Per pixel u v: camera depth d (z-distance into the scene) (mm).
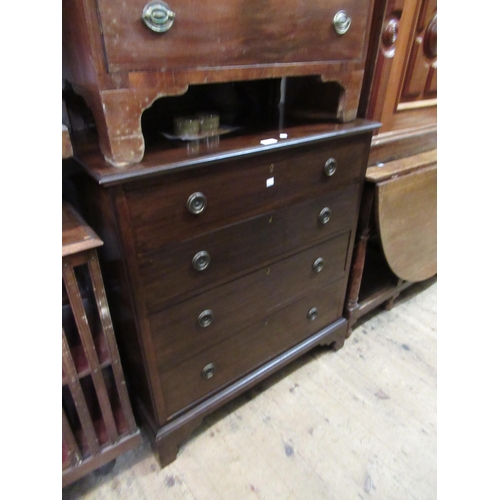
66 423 904
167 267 845
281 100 1278
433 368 1464
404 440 1194
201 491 1052
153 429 1066
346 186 1152
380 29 1119
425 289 1949
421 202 1443
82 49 647
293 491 1055
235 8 730
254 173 888
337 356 1518
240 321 1095
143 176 697
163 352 954
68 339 952
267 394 1346
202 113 982
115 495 1041
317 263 1220
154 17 637
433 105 1492
